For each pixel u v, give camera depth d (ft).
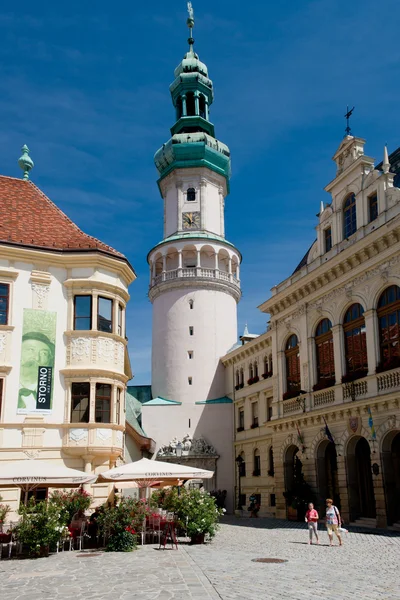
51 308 99.55
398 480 104.37
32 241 100.89
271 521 131.13
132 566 57.72
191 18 244.42
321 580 48.60
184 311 204.74
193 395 196.13
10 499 89.35
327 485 123.54
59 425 95.30
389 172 113.70
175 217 216.54
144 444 173.37
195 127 228.02
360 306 116.06
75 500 83.25
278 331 146.51
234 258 215.51
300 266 148.15
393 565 58.39
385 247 107.76
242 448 182.60
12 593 44.55
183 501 82.58
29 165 122.62
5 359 94.53
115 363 102.12
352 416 111.55
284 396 138.92
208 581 47.91
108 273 104.73
